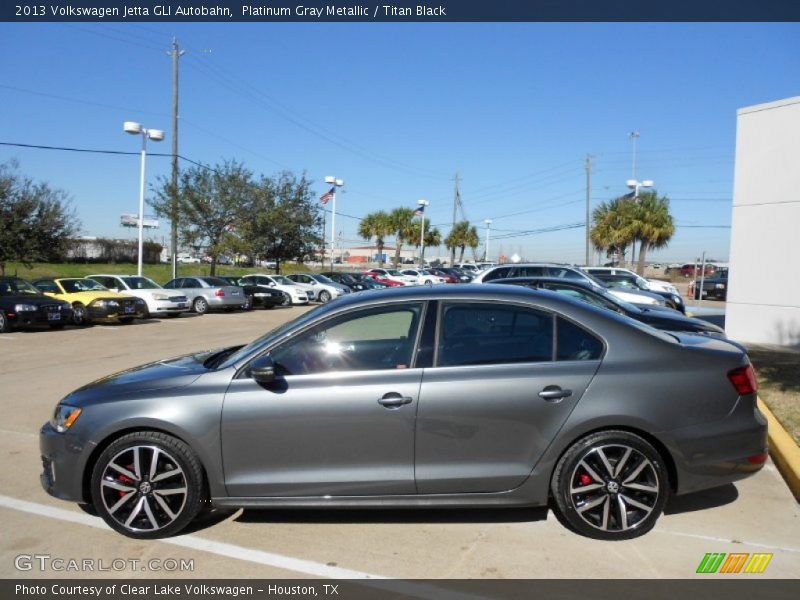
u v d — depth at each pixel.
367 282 36.16
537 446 4.03
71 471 4.22
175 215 30.86
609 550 4.00
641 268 40.94
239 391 4.12
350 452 4.06
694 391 4.05
